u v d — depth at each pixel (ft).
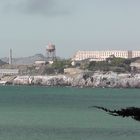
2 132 404.16
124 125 465.06
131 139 364.58
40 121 517.14
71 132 411.54
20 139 363.97
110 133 402.93
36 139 365.81
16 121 512.22
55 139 366.22
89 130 426.10
